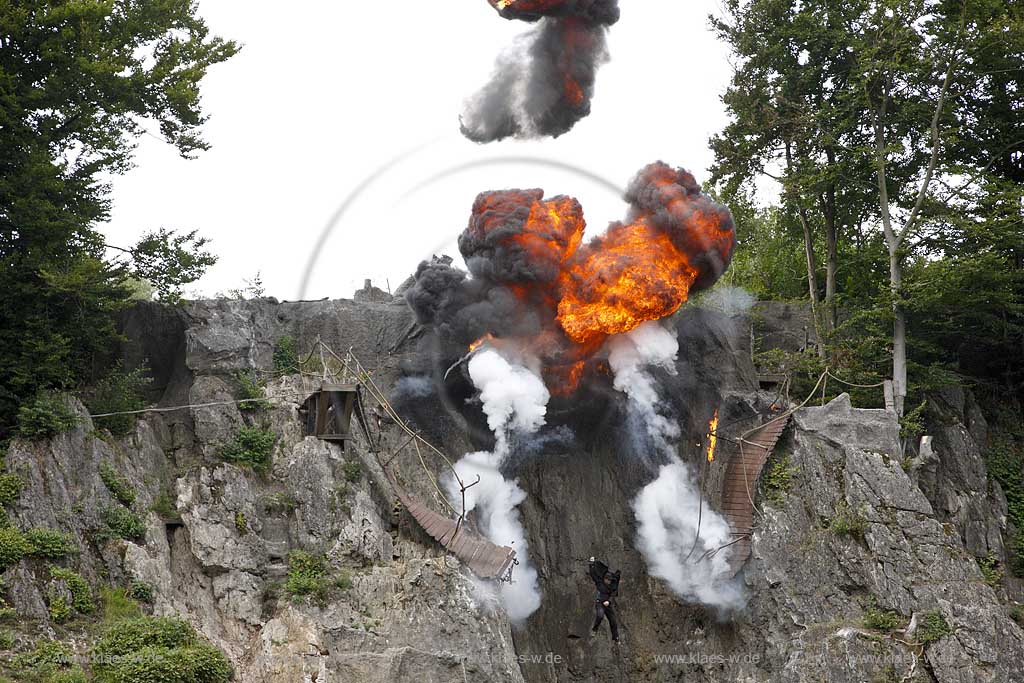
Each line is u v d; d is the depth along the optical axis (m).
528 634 41.62
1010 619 41.09
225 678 34.50
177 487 38.53
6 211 40.16
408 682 35.50
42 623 33.91
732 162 51.12
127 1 43.25
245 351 42.44
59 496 36.38
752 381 45.41
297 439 40.88
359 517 38.50
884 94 48.94
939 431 47.06
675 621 42.09
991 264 47.59
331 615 36.47
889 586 40.59
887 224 48.28
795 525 41.75
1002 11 49.09
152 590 36.09
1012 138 51.09
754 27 50.66
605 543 43.19
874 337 47.44
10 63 40.94
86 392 41.00
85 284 39.94
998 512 46.59
